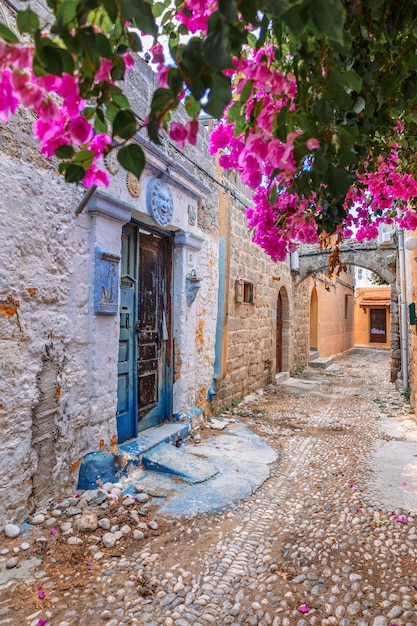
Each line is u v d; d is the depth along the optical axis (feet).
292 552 7.59
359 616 5.92
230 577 6.77
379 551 7.64
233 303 20.02
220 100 2.65
